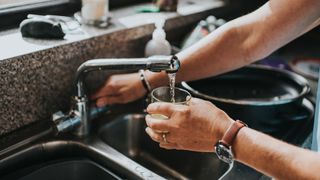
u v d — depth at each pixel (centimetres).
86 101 91
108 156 85
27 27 94
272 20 89
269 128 98
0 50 86
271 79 121
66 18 108
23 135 89
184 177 101
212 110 69
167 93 79
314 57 148
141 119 105
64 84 98
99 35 101
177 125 69
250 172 80
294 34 90
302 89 109
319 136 79
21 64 84
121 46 114
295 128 98
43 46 90
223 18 158
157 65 75
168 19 126
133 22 116
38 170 84
